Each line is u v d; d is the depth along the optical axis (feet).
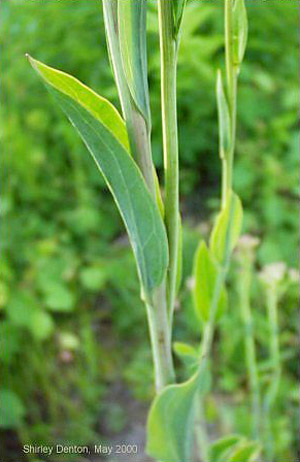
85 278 1.90
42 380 1.81
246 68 2.05
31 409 1.78
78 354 1.92
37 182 2.20
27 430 1.72
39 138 2.20
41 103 2.16
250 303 1.83
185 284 1.86
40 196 2.18
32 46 1.83
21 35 1.84
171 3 0.62
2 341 1.76
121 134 0.67
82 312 2.01
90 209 2.10
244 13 0.74
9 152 2.09
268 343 1.75
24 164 2.13
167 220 0.71
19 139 2.11
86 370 1.90
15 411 1.65
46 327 1.75
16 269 2.01
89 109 0.65
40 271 1.91
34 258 1.94
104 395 1.88
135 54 0.64
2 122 2.06
